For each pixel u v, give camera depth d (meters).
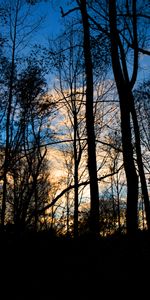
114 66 10.70
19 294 6.04
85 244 8.27
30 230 7.02
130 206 9.38
